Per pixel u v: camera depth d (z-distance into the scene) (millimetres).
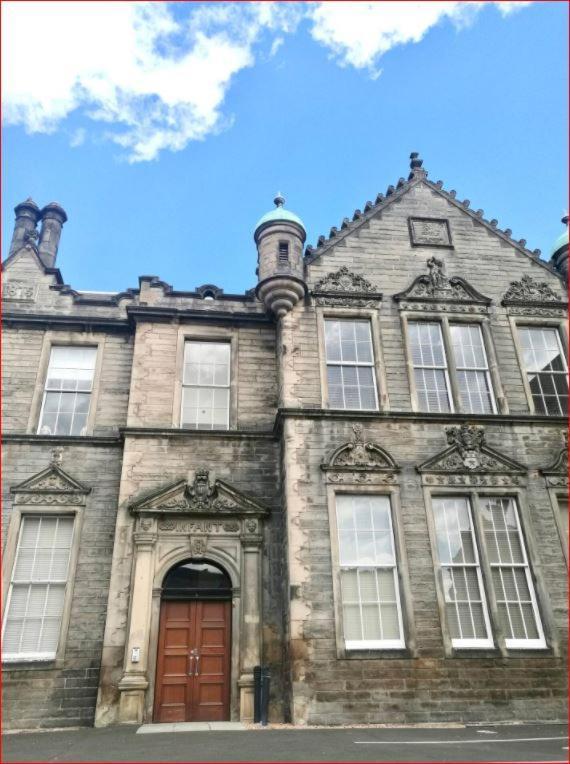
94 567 13539
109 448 14734
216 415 15250
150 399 14914
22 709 12203
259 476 14305
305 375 14711
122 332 16281
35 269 16750
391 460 13812
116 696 12008
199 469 14086
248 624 12758
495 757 7504
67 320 15984
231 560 13352
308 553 12727
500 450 14430
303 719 11406
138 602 12648
